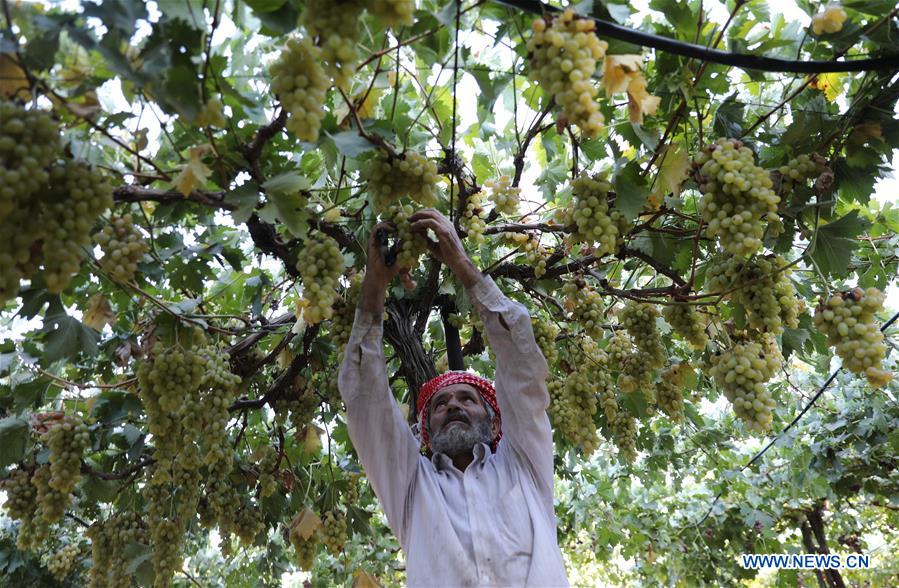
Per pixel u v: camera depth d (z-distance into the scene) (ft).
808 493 18.75
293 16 5.03
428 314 9.52
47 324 7.09
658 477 19.40
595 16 5.84
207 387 7.44
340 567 19.26
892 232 10.50
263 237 7.54
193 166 5.24
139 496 10.64
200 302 8.54
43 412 7.95
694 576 21.53
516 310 6.91
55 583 15.48
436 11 6.25
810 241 6.94
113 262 5.86
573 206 6.59
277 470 10.07
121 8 4.44
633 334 8.72
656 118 7.00
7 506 8.52
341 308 7.73
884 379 5.80
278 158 6.66
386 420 6.84
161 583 8.50
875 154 6.95
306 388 9.87
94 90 4.94
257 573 19.01
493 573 6.06
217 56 5.30
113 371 9.71
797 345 9.39
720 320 8.39
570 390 8.87
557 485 21.54
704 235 7.88
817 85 6.97
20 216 4.31
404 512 6.72
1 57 4.31
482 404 7.83
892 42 6.24
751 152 6.03
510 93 9.00
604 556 23.03
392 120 6.28
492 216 8.93
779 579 20.97
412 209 6.86
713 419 19.07
